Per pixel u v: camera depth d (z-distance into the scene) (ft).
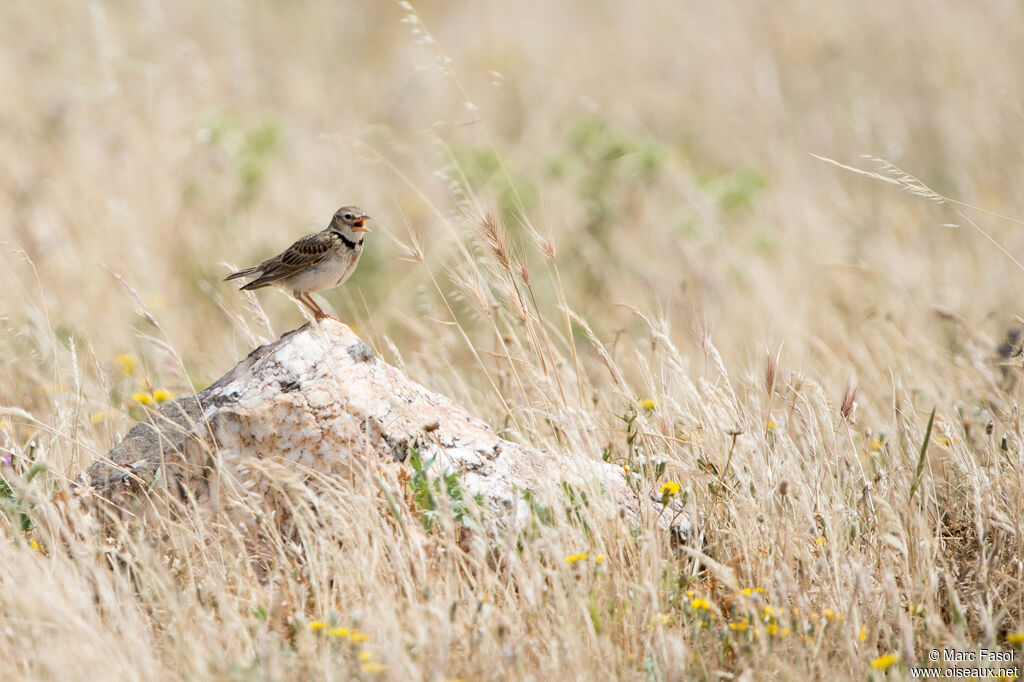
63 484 30.27
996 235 59.82
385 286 55.21
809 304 51.29
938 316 42.45
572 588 25.63
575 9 105.60
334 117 81.51
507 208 56.39
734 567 28.89
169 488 29.81
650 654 24.91
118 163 63.16
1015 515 30.09
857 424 37.22
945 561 29.25
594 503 28.66
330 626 25.21
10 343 43.11
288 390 30.45
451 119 82.02
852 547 29.37
